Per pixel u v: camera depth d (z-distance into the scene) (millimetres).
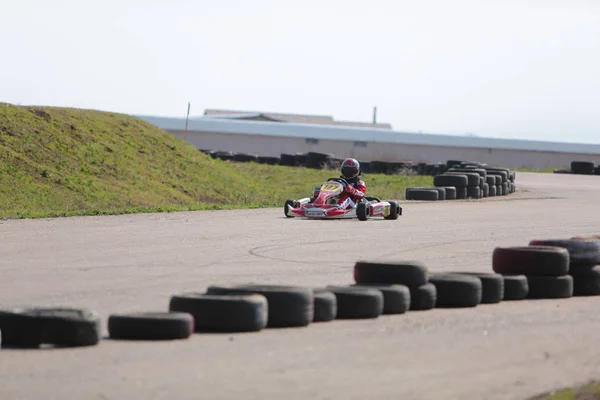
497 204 97125
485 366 28109
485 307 38406
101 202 93188
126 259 47406
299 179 147125
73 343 28516
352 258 50125
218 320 31156
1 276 41219
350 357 28281
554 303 40188
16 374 25234
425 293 37031
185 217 72875
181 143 131375
